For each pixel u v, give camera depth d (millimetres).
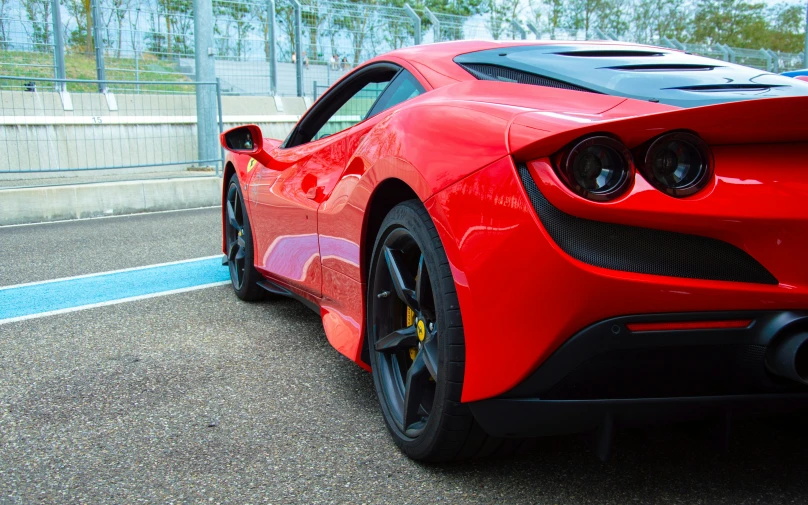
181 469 1870
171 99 11891
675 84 1785
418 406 1877
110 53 12094
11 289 4098
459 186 1577
